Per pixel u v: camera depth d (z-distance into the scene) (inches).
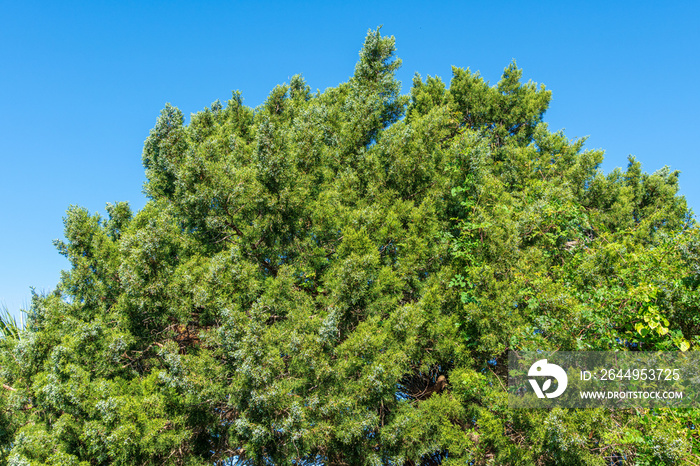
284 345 310.7
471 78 616.1
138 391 320.5
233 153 431.8
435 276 364.5
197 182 363.9
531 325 304.2
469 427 331.3
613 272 335.9
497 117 611.2
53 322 385.1
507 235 359.3
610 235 386.0
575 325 288.4
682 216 525.0
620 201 517.0
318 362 292.8
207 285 326.6
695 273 294.5
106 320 368.2
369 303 331.6
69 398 300.0
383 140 413.4
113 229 426.0
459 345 325.1
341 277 325.1
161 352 315.3
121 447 281.3
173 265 366.6
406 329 314.8
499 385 319.6
